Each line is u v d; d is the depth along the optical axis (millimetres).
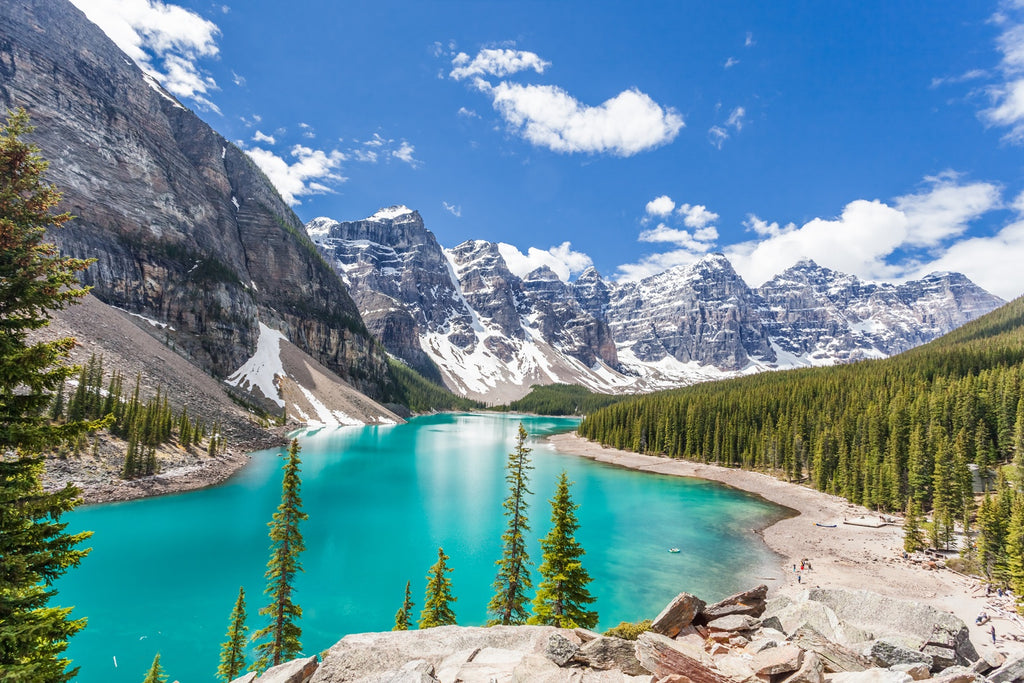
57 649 13312
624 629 27172
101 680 31234
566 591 31344
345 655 17531
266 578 46938
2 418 12727
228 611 40594
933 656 16906
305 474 97375
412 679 14203
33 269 12742
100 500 66688
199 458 89312
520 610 34344
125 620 38625
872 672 12555
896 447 86000
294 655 32156
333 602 43438
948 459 72375
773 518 76125
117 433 79438
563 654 15617
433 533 63250
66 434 13148
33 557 12734
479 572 51312
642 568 52938
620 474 114438
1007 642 36875
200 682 31219
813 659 13531
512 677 14648
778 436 120938
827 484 98500
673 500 87438
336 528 64375
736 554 58188
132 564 49062
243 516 66000
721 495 92875
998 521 51406
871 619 19406
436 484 93375
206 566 49250
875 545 62719
